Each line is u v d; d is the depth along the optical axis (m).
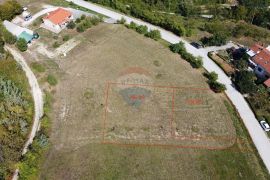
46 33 108.06
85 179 70.12
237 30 114.56
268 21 126.94
